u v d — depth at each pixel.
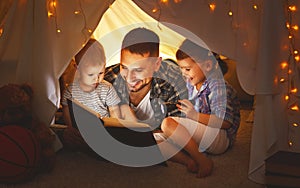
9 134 1.87
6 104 1.92
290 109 1.90
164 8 1.89
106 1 1.92
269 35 1.83
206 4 1.89
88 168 2.07
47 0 1.95
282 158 1.80
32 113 2.06
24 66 2.05
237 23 1.91
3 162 1.85
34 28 1.98
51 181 1.92
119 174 2.00
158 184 1.90
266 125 1.91
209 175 1.99
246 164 2.13
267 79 1.85
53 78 2.03
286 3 1.84
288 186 1.75
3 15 2.05
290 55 1.87
